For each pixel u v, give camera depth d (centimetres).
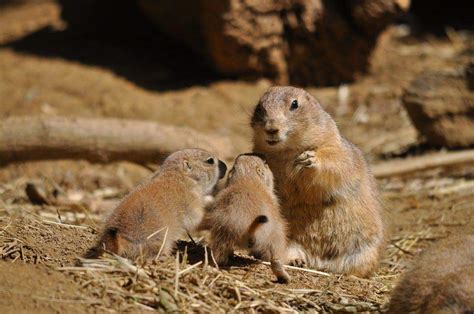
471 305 789
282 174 1183
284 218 1174
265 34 2175
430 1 2880
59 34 2534
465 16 2814
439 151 1875
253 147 1207
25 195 1579
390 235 1434
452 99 1859
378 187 1327
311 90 2275
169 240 1006
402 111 2147
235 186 1042
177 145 1664
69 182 1697
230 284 973
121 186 1714
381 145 1973
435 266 877
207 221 1033
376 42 2284
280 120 1145
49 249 1044
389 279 1227
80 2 2567
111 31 2511
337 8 2230
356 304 1009
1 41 2522
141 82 2223
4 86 2150
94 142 1638
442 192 1695
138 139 1652
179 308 907
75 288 906
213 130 1991
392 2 2194
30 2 3022
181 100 2128
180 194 1037
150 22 2483
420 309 848
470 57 2420
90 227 1179
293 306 977
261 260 1081
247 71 2230
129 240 974
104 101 2097
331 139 1186
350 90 2266
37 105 2064
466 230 1463
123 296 911
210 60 2258
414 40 2625
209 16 2130
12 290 878
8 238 1053
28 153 1636
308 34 2212
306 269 1136
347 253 1212
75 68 2262
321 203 1182
